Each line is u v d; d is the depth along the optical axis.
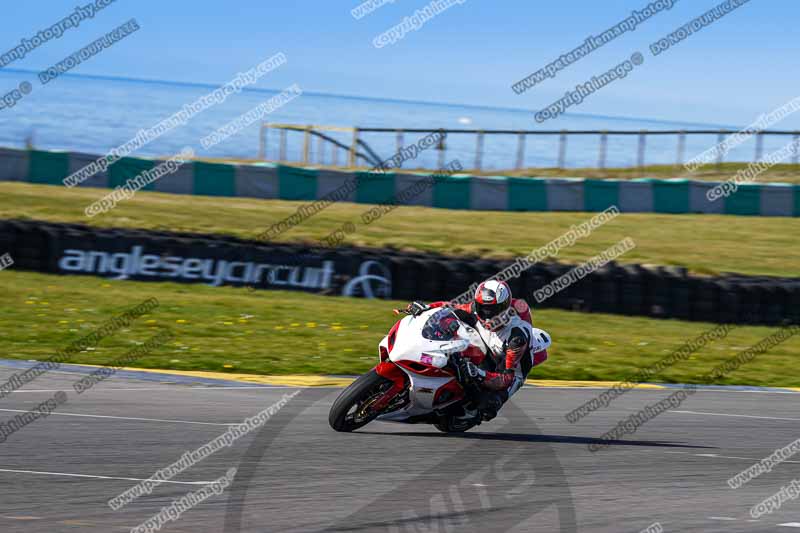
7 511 16.61
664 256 68.56
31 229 57.31
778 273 65.38
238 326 44.16
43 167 80.31
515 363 25.19
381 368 24.48
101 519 16.50
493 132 106.31
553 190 88.06
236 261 58.28
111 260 57.75
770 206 90.19
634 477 22.53
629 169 110.06
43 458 20.64
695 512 19.70
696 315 57.78
